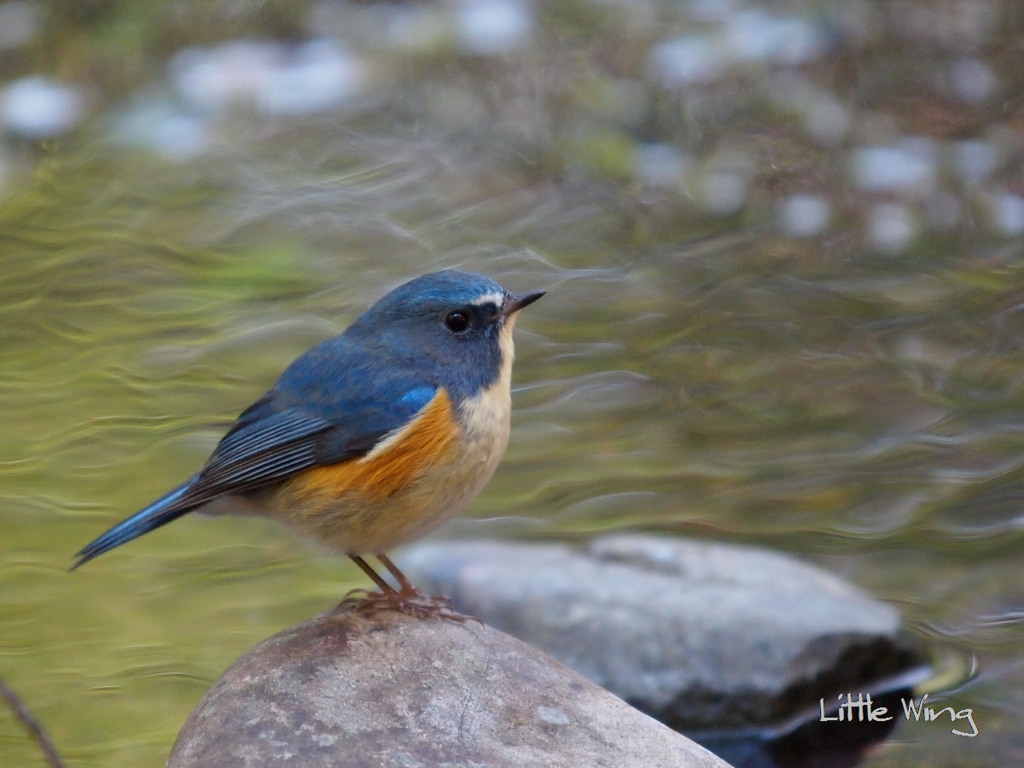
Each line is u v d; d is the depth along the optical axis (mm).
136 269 15844
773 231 16719
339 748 6766
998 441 12773
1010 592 10789
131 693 9891
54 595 11023
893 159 17641
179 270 15844
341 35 21016
